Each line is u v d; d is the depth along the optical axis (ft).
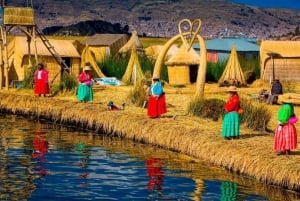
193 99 99.60
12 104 113.50
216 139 73.31
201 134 76.28
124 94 123.85
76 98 117.80
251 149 66.85
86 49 160.25
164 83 146.72
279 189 59.47
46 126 99.40
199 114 93.66
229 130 73.46
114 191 58.75
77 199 55.52
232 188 60.18
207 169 68.18
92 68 157.38
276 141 64.44
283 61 158.71
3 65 139.95
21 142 83.97
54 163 70.54
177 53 153.38
